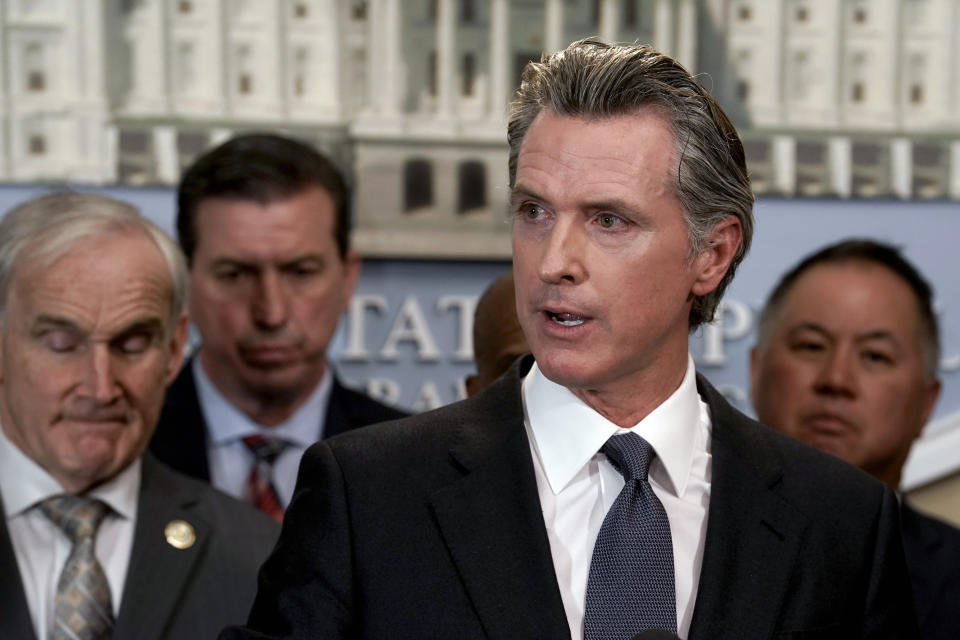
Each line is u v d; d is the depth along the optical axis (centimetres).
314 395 844
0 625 568
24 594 576
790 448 456
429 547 408
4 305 602
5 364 602
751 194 431
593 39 424
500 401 444
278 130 1070
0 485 602
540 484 425
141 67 1056
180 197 841
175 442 819
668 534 414
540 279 394
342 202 849
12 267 602
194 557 605
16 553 591
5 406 605
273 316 809
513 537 409
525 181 398
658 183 396
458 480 418
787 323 804
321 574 407
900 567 448
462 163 1080
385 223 1070
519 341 633
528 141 402
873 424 784
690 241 409
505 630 395
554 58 417
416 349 1063
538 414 432
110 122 1053
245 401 827
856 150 1098
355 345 1055
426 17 1081
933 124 1105
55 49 1048
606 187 390
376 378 1057
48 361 593
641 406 429
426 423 437
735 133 424
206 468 814
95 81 1051
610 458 425
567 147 394
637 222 394
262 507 816
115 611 591
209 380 834
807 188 1093
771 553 423
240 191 814
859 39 1098
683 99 403
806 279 806
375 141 1074
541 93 410
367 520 412
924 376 802
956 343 1085
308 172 828
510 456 425
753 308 1076
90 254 602
